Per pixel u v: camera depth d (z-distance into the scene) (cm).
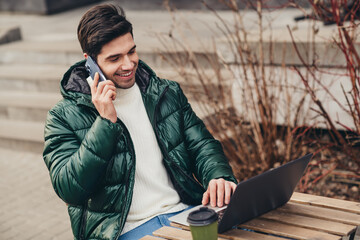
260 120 511
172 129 279
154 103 274
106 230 251
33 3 1025
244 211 230
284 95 498
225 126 480
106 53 249
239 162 484
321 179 450
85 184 243
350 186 437
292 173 237
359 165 425
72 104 261
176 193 275
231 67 518
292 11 715
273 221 240
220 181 256
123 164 256
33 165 591
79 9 1069
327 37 470
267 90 492
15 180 553
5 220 467
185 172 274
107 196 256
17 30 816
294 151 480
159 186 269
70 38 798
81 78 262
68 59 732
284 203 255
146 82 277
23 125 675
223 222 225
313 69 443
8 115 700
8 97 721
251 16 723
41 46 762
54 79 697
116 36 247
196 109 543
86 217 261
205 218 205
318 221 237
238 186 211
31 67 757
